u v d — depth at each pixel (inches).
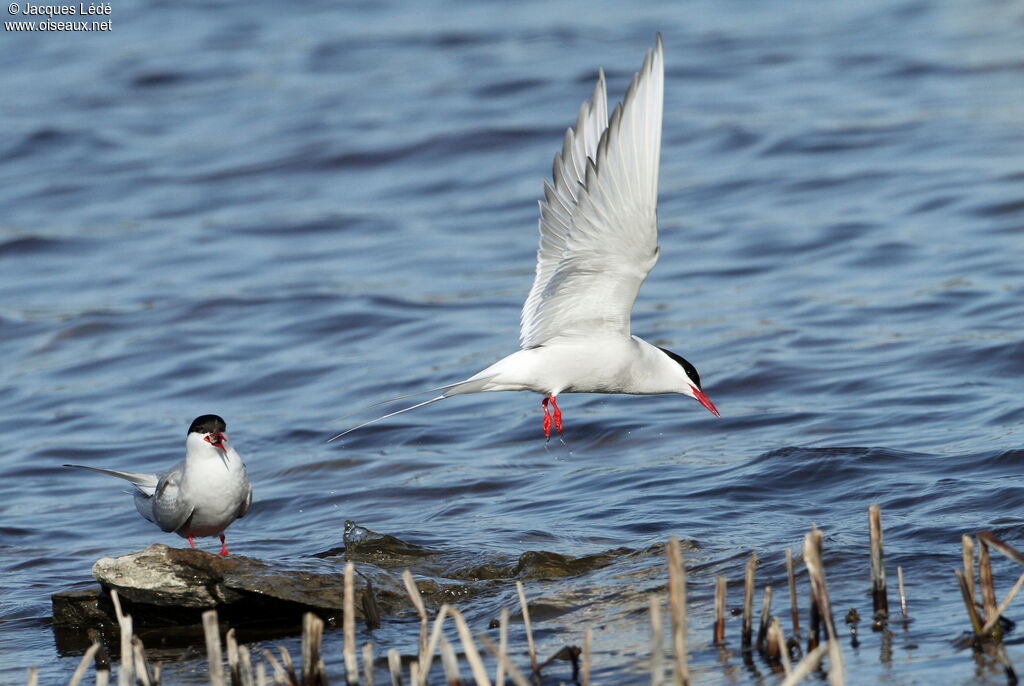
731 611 314.2
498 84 1083.3
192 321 695.1
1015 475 402.3
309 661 266.7
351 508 458.0
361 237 824.3
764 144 918.4
